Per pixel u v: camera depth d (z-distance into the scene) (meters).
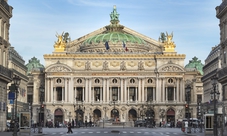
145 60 182.12
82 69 181.50
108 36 198.12
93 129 122.94
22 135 78.56
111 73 180.75
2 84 86.81
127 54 181.38
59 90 183.12
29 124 81.88
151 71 180.50
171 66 180.12
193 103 184.38
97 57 181.75
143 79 180.62
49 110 178.62
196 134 87.62
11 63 146.62
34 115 181.75
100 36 199.50
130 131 106.88
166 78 180.62
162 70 180.12
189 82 187.38
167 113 180.50
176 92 180.12
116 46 194.62
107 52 183.25
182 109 179.00
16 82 72.50
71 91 180.25
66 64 180.88
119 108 180.12
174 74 179.88
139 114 178.50
